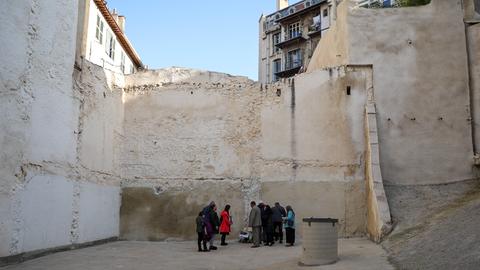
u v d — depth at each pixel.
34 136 11.80
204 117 18.48
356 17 17.80
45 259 11.51
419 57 17.39
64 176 13.45
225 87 18.64
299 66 49.97
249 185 17.81
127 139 18.52
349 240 15.18
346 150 17.14
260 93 18.42
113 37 29.48
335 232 10.67
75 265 10.75
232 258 12.26
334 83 17.62
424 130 16.92
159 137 18.45
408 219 13.66
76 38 14.52
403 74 17.33
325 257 10.45
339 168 17.09
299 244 15.33
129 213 17.89
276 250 13.80
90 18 23.92
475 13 17.64
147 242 17.14
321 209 16.95
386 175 16.52
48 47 12.55
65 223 13.48
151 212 17.86
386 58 17.47
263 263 11.30
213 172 18.09
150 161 18.30
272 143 17.92
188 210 17.83
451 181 16.53
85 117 15.02
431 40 17.47
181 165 18.20
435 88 17.17
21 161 11.13
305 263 10.52
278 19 52.75
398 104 17.14
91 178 15.44
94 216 15.58
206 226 13.96
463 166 16.66
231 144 18.22
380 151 16.73
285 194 17.39
